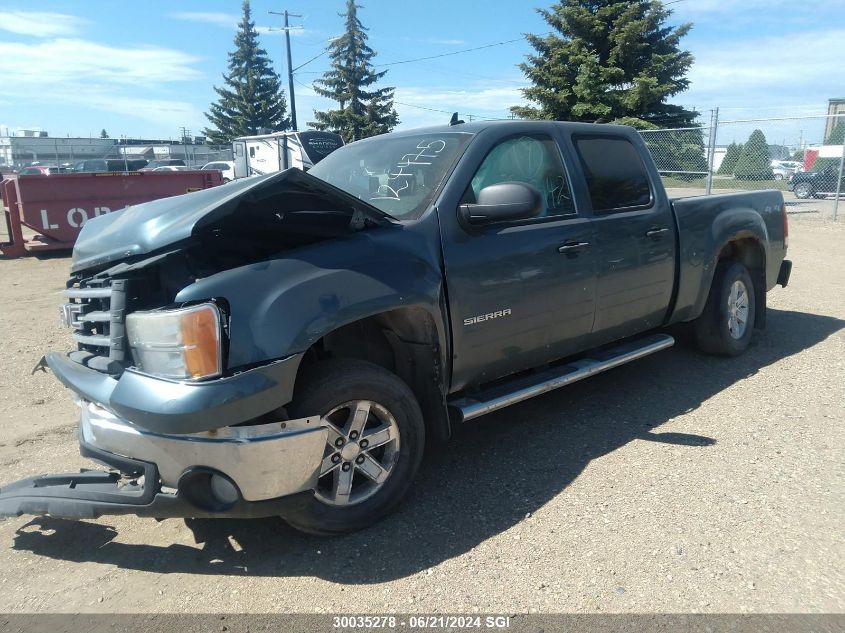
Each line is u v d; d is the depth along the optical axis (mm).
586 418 4469
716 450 3912
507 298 3658
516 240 3719
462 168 3654
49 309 8453
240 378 2648
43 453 4191
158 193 13703
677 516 3229
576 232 4051
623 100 30594
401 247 3246
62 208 12867
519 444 4105
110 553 3127
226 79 62406
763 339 6172
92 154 36438
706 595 2656
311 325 2805
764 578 2746
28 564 3055
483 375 3701
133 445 2770
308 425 2844
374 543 3105
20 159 35125
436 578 2832
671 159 17875
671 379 5164
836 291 8203
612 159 4586
